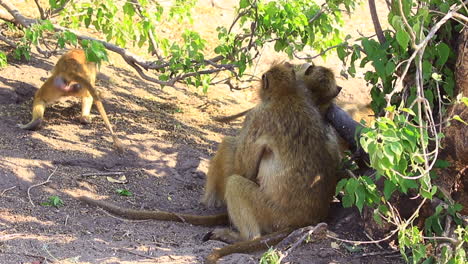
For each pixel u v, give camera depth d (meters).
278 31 12.61
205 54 17.28
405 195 8.94
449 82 8.78
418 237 8.01
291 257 8.81
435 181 8.75
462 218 9.15
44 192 10.63
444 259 8.01
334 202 10.55
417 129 7.94
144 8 14.14
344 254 8.98
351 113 12.17
